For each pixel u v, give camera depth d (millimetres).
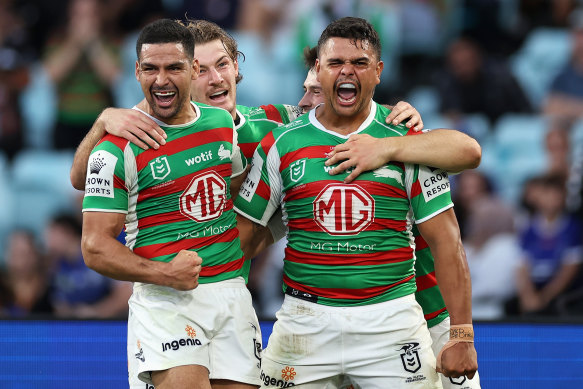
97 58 28484
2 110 27859
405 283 12781
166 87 12109
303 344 12641
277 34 28734
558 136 27969
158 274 11789
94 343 16500
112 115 12430
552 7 29766
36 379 16375
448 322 13938
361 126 12766
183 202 12352
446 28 29156
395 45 29031
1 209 27156
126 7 28781
